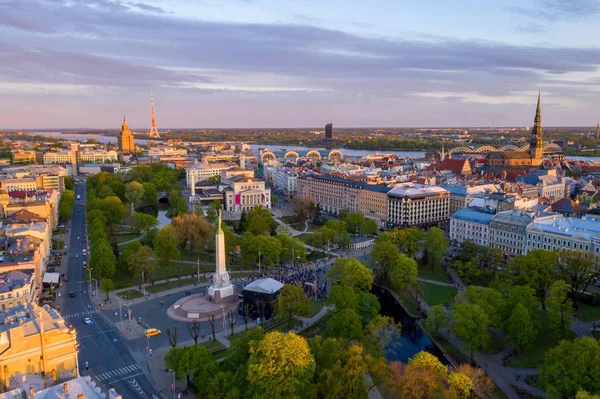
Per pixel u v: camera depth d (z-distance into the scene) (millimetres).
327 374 148500
